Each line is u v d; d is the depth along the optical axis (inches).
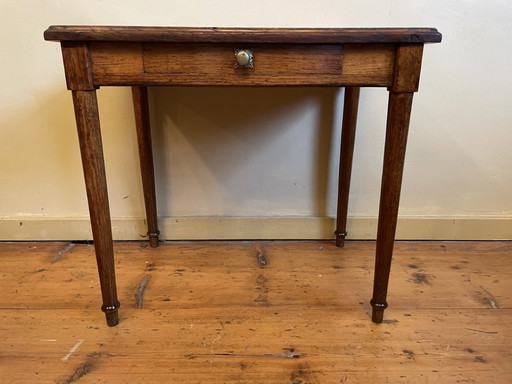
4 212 48.1
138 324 33.7
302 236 49.8
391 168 29.8
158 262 44.2
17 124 44.9
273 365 29.3
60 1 40.9
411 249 47.6
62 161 46.6
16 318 34.4
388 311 35.7
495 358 30.0
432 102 45.0
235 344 31.4
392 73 27.7
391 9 41.8
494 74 44.0
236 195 48.8
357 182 48.2
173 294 38.2
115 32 25.9
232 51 27.3
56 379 27.9
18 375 28.2
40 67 43.0
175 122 45.7
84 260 44.6
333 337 32.3
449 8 41.8
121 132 45.8
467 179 47.9
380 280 32.9
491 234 49.6
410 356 30.2
